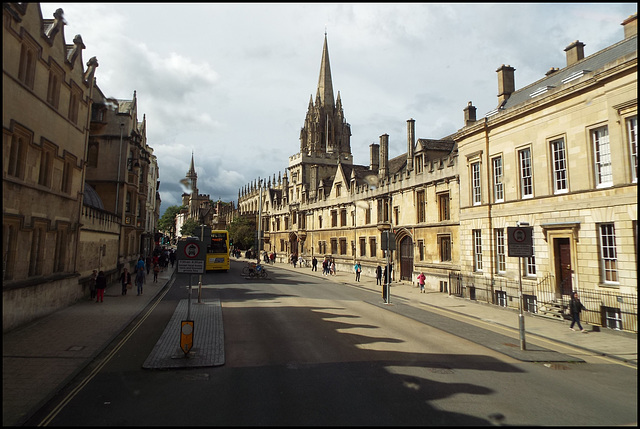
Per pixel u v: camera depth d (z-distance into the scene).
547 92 18.11
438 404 7.70
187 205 144.12
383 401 7.78
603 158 15.98
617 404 7.93
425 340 13.13
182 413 7.09
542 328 15.52
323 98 78.00
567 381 9.35
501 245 21.12
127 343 12.06
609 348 12.56
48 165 15.59
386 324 15.70
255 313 17.27
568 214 17.06
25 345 11.30
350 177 44.19
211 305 19.16
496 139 21.58
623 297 14.55
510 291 20.11
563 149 17.70
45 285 15.42
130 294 22.94
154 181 62.81
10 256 13.03
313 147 73.56
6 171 12.40
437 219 27.95
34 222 14.35
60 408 7.26
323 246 49.12
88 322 14.62
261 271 35.00
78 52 18.20
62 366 9.63
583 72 17.83
